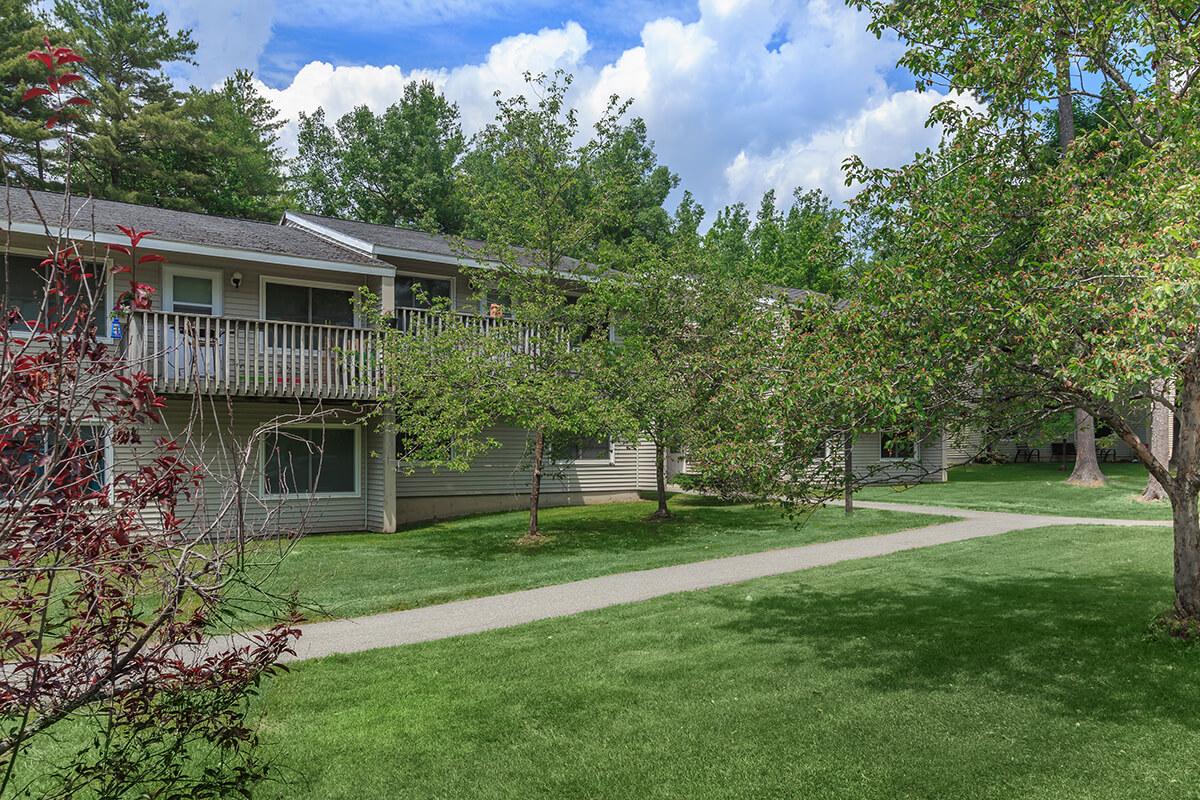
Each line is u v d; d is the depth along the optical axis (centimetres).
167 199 3169
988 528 1552
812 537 1468
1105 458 3672
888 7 733
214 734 343
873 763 459
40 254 1370
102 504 286
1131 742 480
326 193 4394
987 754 468
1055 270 530
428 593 1005
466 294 1955
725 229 4775
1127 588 912
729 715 543
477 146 4203
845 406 600
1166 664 624
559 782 447
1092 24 681
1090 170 605
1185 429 691
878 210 686
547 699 586
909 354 577
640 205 4100
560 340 1508
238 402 1579
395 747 501
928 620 795
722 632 775
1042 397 683
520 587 1047
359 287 1623
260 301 1655
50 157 2609
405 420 1452
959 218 599
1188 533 694
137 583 305
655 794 429
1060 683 591
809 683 607
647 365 1539
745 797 422
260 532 359
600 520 1772
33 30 2688
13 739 284
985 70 671
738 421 718
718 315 1650
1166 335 514
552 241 1596
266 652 343
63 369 280
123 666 295
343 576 1122
